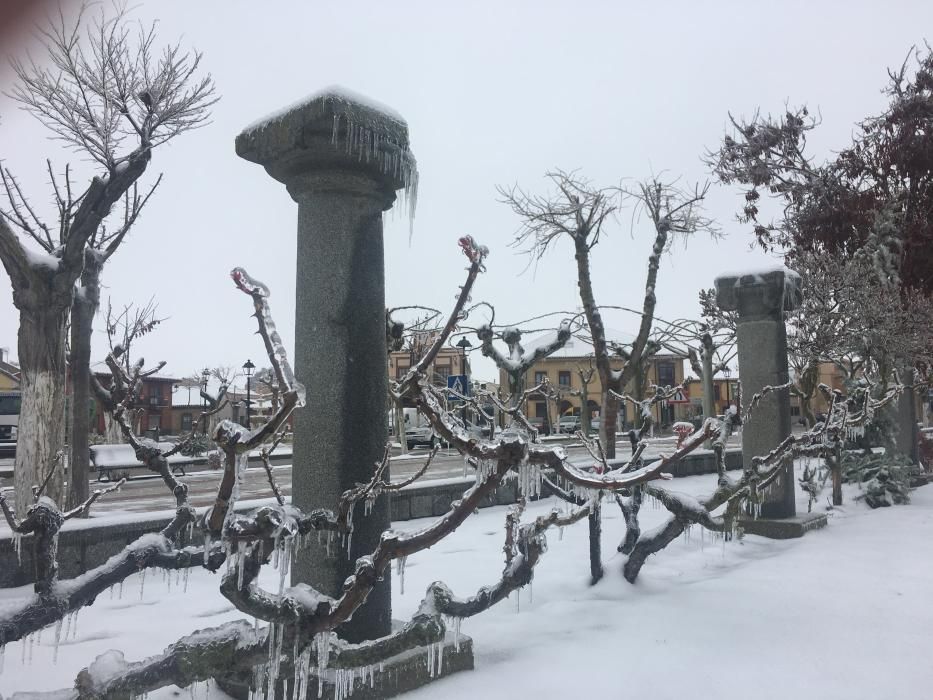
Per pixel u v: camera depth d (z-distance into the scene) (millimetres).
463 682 3883
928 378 15961
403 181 4406
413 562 7254
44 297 7781
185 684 2891
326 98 3941
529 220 12812
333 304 4121
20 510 7551
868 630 4754
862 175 17797
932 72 16750
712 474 17172
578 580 6090
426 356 3248
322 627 3025
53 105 7898
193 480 19375
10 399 28078
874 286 13906
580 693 3730
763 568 6594
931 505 10742
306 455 4051
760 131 18266
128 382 4641
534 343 54625
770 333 8898
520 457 3115
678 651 4359
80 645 4605
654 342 14719
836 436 7773
